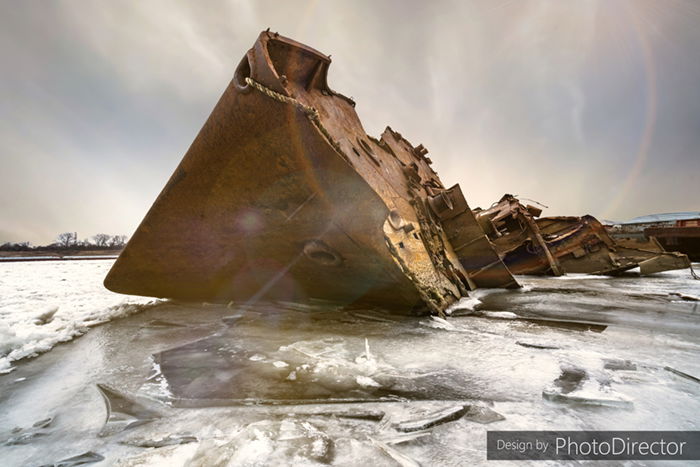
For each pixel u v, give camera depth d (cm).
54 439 174
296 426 176
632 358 285
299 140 356
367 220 392
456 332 394
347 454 151
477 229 814
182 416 196
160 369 282
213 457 148
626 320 451
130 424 188
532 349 318
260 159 386
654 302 602
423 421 176
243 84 352
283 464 142
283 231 445
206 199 442
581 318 471
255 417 192
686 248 1744
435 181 964
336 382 246
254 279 554
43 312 472
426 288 478
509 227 1269
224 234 478
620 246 1193
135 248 522
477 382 240
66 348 354
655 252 1119
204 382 250
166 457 150
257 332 410
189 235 490
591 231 1227
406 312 493
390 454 150
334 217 405
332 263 461
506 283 827
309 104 414
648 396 208
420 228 579
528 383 235
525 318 477
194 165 411
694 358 284
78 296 730
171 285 591
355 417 190
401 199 555
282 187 401
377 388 234
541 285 907
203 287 595
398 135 922
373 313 506
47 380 262
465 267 841
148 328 443
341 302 548
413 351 318
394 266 418
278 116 347
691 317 464
